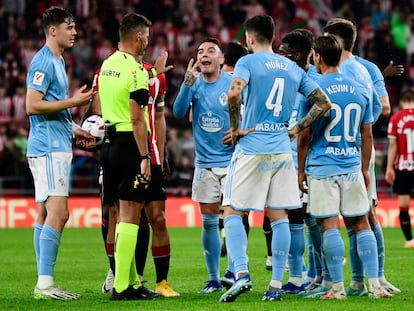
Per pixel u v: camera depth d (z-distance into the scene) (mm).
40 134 28375
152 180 28078
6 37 85312
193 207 70812
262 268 38344
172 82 82688
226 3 91688
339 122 26859
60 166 28344
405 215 50000
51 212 28219
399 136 50344
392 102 84250
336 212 26953
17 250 49969
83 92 28188
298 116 28969
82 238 58844
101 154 27406
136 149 26672
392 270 36781
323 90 27047
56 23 28562
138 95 26219
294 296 28328
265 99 26219
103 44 84500
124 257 26859
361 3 92312
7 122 76750
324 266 28281
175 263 41188
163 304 25891
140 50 27516
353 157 27078
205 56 31000
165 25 88375
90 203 70562
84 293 29984
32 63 28234
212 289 30406
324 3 93500
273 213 26781
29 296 29219
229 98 25766
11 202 69812
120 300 27000
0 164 70312
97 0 88500
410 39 90875
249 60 26266
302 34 30594
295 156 31406
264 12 91562
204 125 31109
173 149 71938
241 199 26312
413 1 93125
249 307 24734
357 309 24281
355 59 30281
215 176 31000
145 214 29844
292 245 29688
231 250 26031
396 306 24906
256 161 26219
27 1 88562
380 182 72938
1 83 79750
